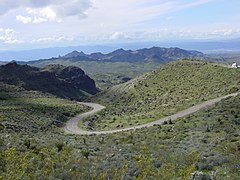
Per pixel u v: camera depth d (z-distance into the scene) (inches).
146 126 2787.9
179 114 3198.8
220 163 792.3
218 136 1503.4
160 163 798.5
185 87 5221.5
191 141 1437.0
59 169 660.7
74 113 4830.2
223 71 5265.8
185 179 625.6
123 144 1480.1
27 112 3737.7
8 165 624.4
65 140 1487.5
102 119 4242.1
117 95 7190.0
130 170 691.4
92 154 1003.3
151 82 6530.5
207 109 2770.7
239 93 3363.7
